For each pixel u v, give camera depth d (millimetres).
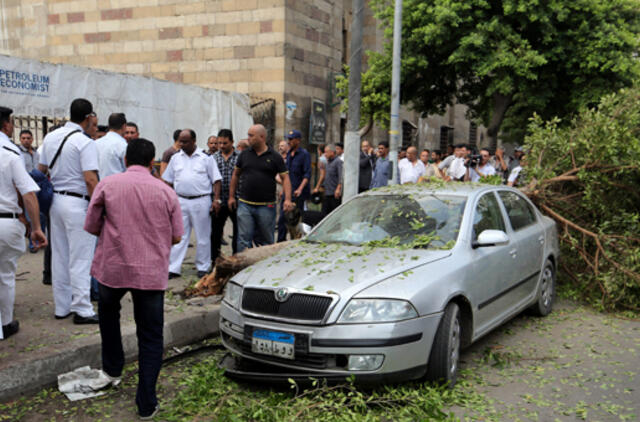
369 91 16938
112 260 3777
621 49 14992
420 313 3945
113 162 6457
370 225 5188
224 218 8031
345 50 21344
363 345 3793
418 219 5078
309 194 9266
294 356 3934
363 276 4129
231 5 15281
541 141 7805
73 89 10273
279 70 14992
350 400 3936
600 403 4031
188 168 7238
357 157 8672
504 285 5188
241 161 7199
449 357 4121
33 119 10094
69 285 5340
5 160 4426
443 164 12422
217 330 5781
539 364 4840
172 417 3812
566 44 15148
